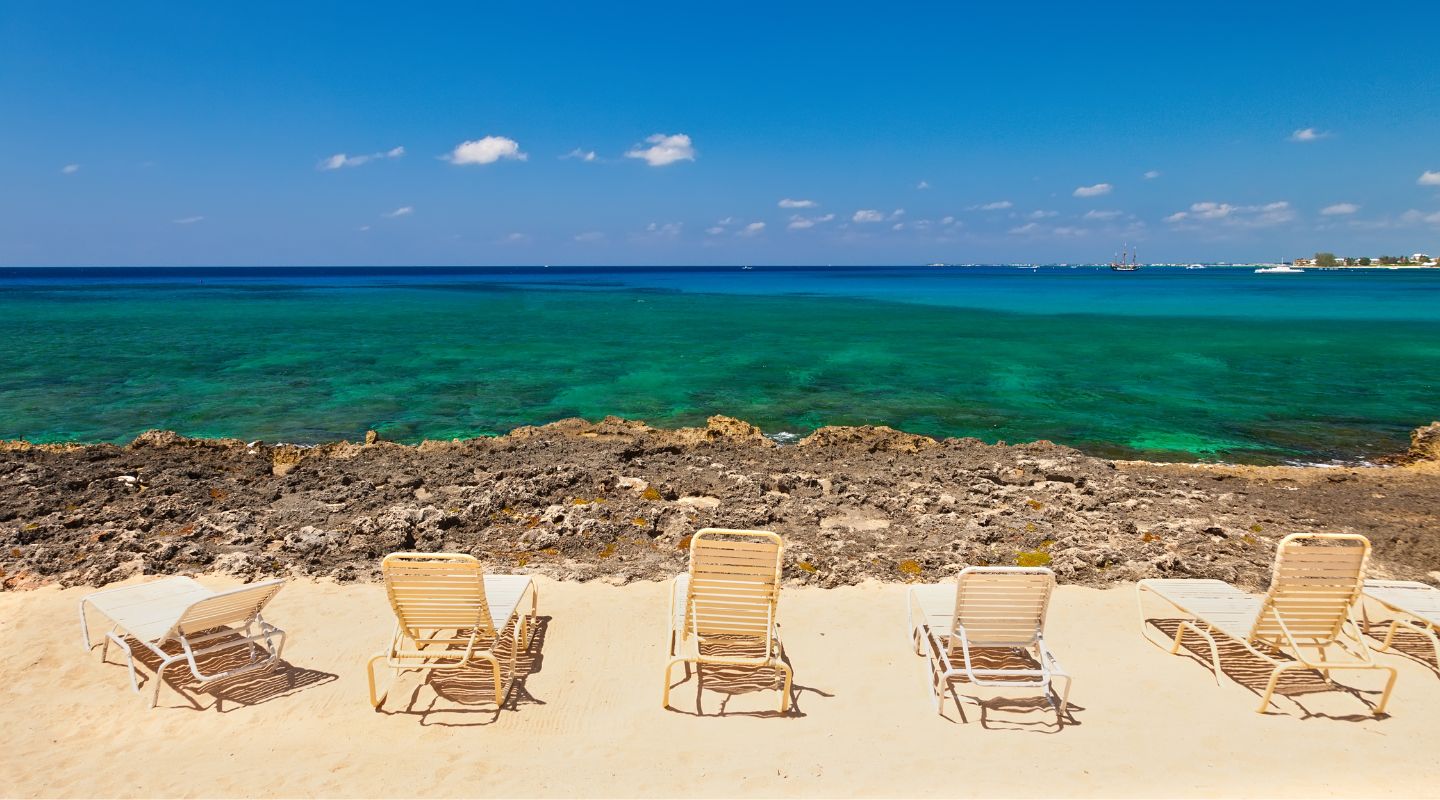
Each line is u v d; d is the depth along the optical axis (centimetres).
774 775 473
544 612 698
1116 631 673
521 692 568
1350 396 2408
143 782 461
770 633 554
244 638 588
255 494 1040
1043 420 2070
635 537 886
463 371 2848
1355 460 1667
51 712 536
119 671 589
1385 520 1010
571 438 1457
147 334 3972
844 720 536
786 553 832
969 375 2823
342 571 765
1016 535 893
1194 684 587
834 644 644
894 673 599
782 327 4822
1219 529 919
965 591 533
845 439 1491
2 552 805
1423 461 1600
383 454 1344
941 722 534
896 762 488
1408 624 624
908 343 3906
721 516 951
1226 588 670
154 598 623
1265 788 463
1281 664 543
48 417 1980
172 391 2350
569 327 4731
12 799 443
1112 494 1068
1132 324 5106
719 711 546
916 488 1091
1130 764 487
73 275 19262
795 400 2336
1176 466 1423
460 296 8775
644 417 2097
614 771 477
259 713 538
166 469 1151
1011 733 522
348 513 958
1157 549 853
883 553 840
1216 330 4634
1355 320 5403
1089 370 2956
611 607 708
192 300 7250
